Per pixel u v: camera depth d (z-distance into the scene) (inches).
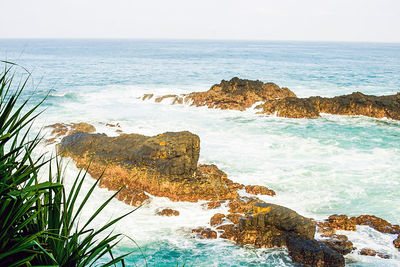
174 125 1096.2
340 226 526.9
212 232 508.4
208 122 1141.7
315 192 652.1
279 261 456.1
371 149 900.0
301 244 466.9
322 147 910.4
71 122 1047.0
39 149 775.1
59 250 117.5
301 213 577.6
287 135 1013.8
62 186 119.1
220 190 630.5
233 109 1304.1
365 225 536.4
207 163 783.1
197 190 622.2
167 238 503.2
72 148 736.3
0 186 111.3
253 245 485.7
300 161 804.6
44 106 1288.1
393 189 665.0
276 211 498.3
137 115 1211.2
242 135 1006.4
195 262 453.4
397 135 1030.4
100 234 501.7
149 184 630.5
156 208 585.6
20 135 875.4
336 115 1272.1
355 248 480.1
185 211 579.2
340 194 645.3
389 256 465.4
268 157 829.2
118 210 576.1
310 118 1221.7
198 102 1364.4
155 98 1435.8
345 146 922.7
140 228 526.3
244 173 733.3
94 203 590.9
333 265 439.2
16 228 109.4
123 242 489.4
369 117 1246.9
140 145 695.7
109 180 645.3
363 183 690.2
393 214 577.9
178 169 639.1
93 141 736.3
